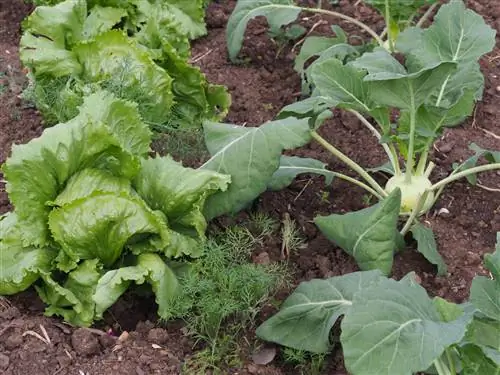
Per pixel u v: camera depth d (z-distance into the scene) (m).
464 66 1.45
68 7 1.64
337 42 1.78
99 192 1.23
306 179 1.59
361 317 1.07
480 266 1.42
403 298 1.09
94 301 1.25
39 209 1.27
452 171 1.61
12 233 1.27
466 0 2.03
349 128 1.71
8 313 1.29
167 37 1.81
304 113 1.42
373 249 1.33
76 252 1.26
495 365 1.10
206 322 1.26
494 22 1.96
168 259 1.33
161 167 1.32
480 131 1.70
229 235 1.39
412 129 1.38
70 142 1.26
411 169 1.44
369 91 1.38
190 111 1.67
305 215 1.53
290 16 1.79
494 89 1.79
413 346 1.04
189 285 1.26
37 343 1.25
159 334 1.27
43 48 1.60
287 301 1.29
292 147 1.34
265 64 1.89
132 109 1.35
